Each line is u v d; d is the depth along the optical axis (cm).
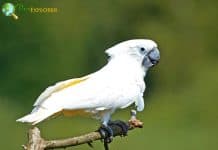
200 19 3856
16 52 3481
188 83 3719
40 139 1045
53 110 1127
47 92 1146
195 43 3822
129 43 1273
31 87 3447
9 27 3466
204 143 3106
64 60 3534
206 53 3825
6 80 3434
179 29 3825
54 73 3506
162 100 3606
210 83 3675
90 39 3612
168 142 3052
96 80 1209
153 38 3756
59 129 2986
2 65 3462
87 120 3028
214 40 3847
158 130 3170
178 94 3653
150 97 3644
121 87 1223
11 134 2766
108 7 3688
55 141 1060
